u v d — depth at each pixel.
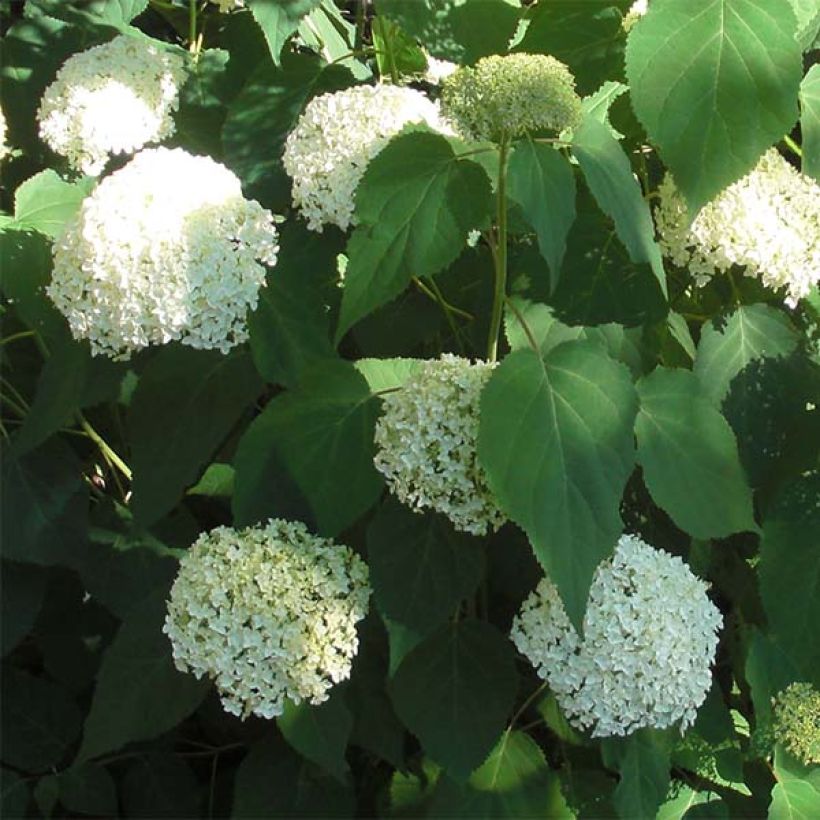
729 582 1.27
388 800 1.16
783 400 1.14
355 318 0.95
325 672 1.01
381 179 0.95
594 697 1.02
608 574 1.03
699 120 1.00
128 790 1.29
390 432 0.99
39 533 1.22
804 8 1.17
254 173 1.28
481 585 1.15
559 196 0.90
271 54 1.28
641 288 1.09
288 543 1.04
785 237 1.08
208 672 1.09
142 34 1.52
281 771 1.15
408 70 1.41
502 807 1.10
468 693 1.07
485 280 1.12
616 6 1.15
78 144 1.34
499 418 0.90
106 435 1.40
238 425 1.28
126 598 1.26
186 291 1.03
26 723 1.31
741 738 1.22
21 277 1.24
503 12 1.21
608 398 0.91
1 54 1.51
